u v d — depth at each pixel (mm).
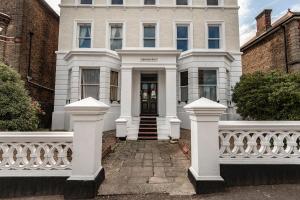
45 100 16781
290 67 14922
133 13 15578
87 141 4391
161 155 7492
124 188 4621
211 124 4574
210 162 4480
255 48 19547
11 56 12992
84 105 4336
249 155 4723
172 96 12070
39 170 4434
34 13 15102
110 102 13398
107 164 6387
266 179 4645
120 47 15555
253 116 8766
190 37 15523
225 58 13742
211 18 15672
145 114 14305
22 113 7016
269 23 18359
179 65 14203
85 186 4238
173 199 4176
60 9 15508
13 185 4379
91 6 15484
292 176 4688
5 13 13305
